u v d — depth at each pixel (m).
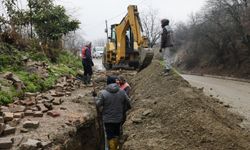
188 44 68.75
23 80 11.78
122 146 7.66
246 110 12.20
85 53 14.79
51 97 10.86
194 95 9.70
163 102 9.36
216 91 19.03
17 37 15.59
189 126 7.45
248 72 41.56
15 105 9.55
